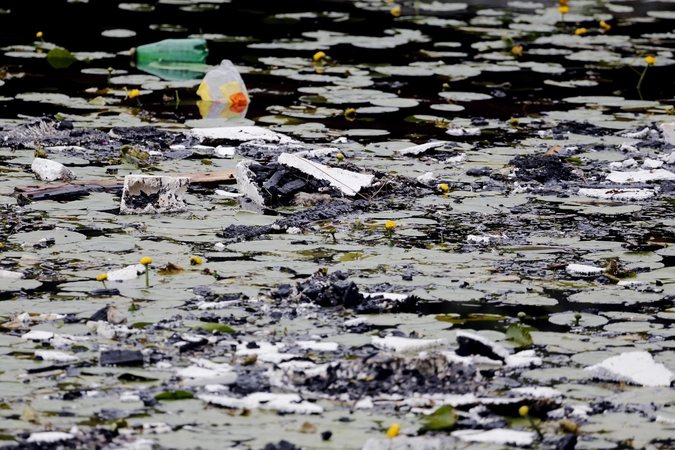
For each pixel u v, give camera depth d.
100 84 21.55
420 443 7.72
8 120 18.05
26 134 17.09
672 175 15.78
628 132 18.53
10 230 12.56
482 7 33.66
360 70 23.53
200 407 8.34
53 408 8.26
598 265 11.87
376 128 18.41
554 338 9.86
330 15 31.06
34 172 14.91
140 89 21.22
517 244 12.59
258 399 8.44
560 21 31.25
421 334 9.81
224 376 8.78
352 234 12.82
